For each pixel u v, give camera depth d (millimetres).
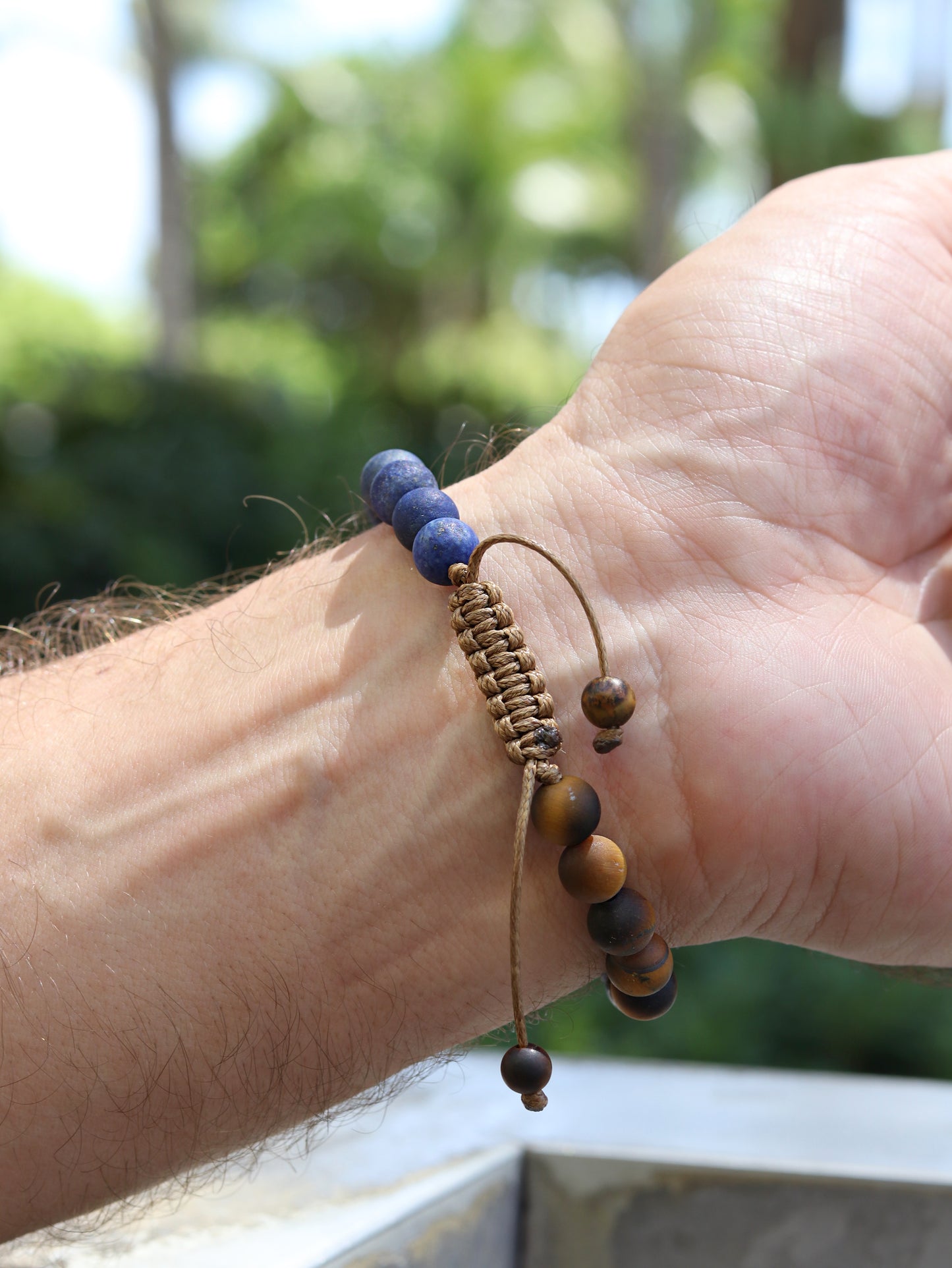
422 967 172
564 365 2883
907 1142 191
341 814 171
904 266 187
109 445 1113
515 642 166
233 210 3357
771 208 195
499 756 170
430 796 171
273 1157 193
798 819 168
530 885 171
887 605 179
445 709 173
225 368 1749
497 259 3270
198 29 2387
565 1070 223
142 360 1508
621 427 182
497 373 2518
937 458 183
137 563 960
